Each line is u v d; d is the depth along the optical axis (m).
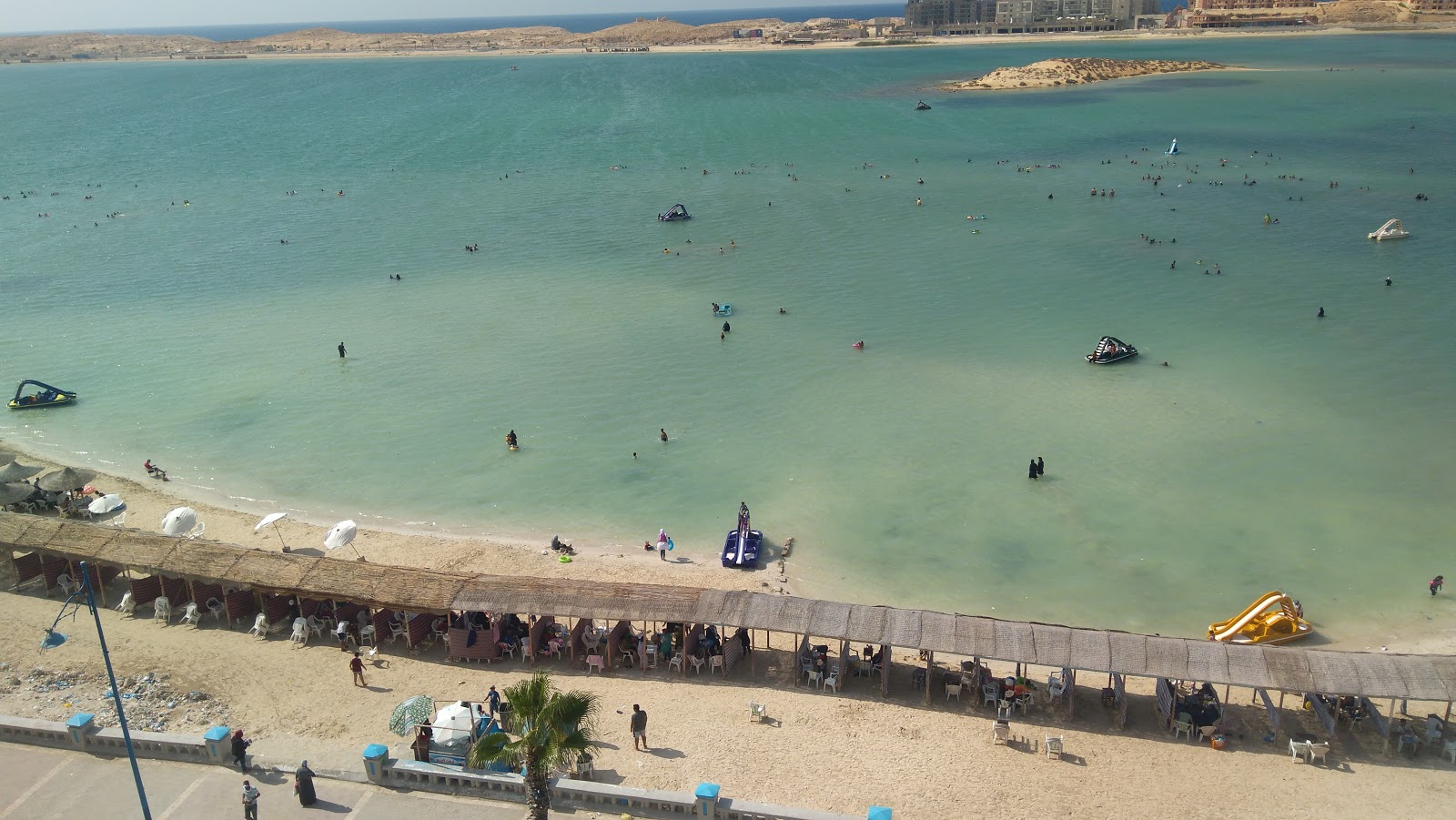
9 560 51.38
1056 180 137.88
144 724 37.03
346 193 145.88
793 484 57.34
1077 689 39.91
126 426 67.81
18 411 70.31
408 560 50.16
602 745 36.00
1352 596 45.22
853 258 102.75
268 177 161.38
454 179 154.50
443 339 82.75
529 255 108.00
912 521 52.97
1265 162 146.00
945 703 38.91
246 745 35.28
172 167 173.50
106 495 56.34
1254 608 42.19
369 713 38.09
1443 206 114.94
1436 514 51.66
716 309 86.50
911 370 73.12
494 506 56.00
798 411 66.88
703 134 195.88
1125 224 112.38
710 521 53.66
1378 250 98.38
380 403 70.50
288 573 44.16
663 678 40.91
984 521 52.75
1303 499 53.62
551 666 41.84
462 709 35.06
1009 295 89.00
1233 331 78.19
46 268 108.06
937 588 46.94
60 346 83.44
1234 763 34.81
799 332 81.69
